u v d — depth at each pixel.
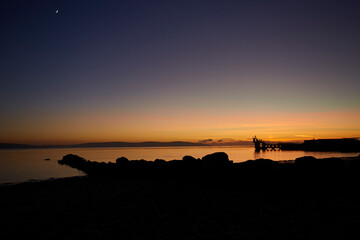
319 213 9.63
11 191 16.11
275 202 11.52
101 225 9.02
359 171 14.64
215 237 7.52
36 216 10.36
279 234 7.59
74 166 39.62
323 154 62.91
